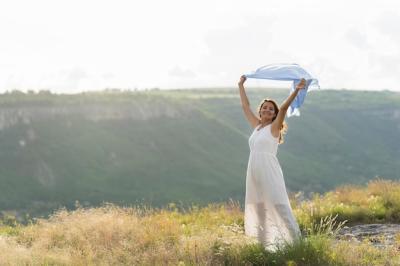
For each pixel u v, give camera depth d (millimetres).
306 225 11742
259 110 8227
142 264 7684
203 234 8852
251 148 8094
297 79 8281
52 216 11102
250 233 8125
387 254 7805
